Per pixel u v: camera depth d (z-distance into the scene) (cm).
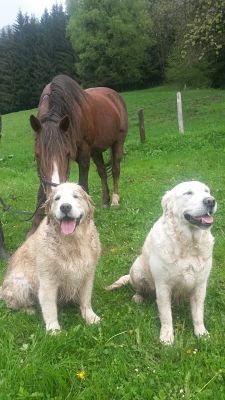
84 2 2659
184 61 1368
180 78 2142
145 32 2577
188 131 966
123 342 190
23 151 1079
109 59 2709
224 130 840
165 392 156
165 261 192
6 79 2981
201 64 1764
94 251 211
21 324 208
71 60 3081
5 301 226
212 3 983
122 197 467
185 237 190
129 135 1091
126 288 248
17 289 221
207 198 183
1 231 314
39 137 304
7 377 162
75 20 2688
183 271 192
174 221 193
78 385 162
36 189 539
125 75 2734
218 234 327
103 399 153
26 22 3133
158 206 412
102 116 420
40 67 2997
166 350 182
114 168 466
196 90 1827
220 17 955
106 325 202
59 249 199
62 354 181
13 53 2958
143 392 155
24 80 2995
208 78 1894
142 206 416
